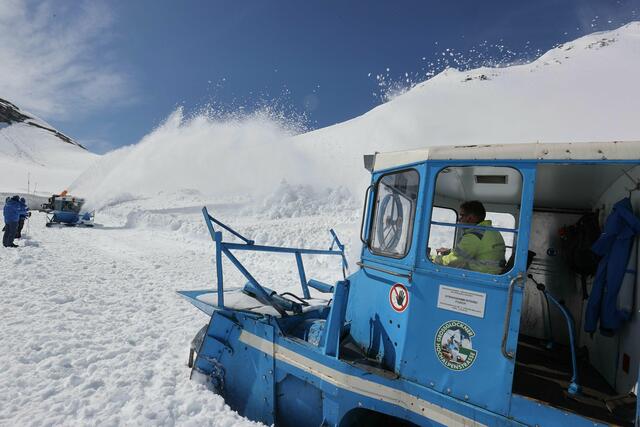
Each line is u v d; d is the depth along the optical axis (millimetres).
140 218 23297
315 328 3568
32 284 7910
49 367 4293
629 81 56500
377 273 3232
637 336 2350
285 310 3775
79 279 8711
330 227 15859
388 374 2801
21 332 5238
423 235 2785
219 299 3801
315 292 8680
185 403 3586
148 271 10195
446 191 3350
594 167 2559
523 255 2404
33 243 13836
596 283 2660
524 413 2285
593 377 2867
